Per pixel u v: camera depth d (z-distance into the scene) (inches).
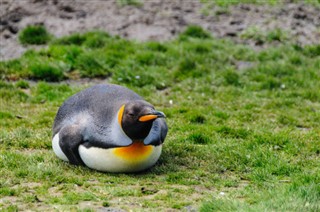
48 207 380.5
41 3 893.8
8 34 828.6
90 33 816.9
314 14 900.0
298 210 362.6
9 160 461.7
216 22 876.6
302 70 746.8
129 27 850.8
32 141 519.2
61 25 848.3
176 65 749.9
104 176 437.7
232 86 709.9
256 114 624.1
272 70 743.1
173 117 607.5
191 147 507.5
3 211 368.8
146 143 435.2
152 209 377.7
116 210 375.9
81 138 439.2
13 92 665.6
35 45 806.5
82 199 392.5
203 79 721.6
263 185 426.9
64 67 737.6
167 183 432.5
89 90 464.4
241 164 472.1
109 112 435.5
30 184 422.0
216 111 624.7
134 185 424.5
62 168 450.3
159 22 864.9
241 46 804.6
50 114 607.5
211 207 373.1
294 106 651.5
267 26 864.3
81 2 904.3
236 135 554.3
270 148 505.0
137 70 734.5
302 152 504.7
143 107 418.6
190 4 922.7
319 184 408.8
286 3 929.5
